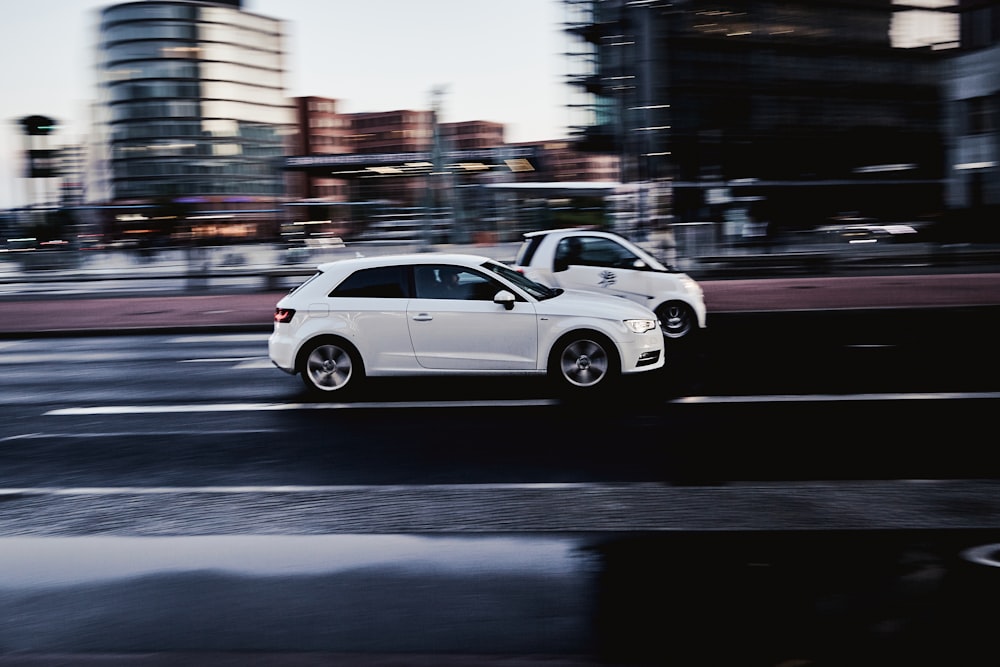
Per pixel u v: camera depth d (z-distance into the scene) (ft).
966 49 185.98
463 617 12.53
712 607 12.64
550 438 24.81
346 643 11.83
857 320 51.60
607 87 140.15
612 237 42.16
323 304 31.50
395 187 115.34
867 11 185.47
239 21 360.69
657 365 31.17
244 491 19.93
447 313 30.86
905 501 17.44
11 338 58.29
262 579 14.14
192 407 31.45
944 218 103.55
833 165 183.73
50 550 15.81
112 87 351.46
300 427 27.37
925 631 11.71
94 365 44.09
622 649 11.48
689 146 174.60
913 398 28.68
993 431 23.97
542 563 14.51
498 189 94.43
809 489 18.51
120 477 22.07
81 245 106.22
